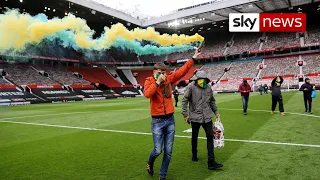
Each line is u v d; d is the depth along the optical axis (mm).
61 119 13266
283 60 46969
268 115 11234
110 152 5918
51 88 41750
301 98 19969
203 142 6566
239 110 13844
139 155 5586
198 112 4605
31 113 17734
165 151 4027
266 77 44406
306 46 44875
